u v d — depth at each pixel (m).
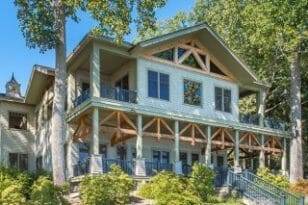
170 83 30.33
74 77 30.59
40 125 34.84
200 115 31.30
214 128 32.44
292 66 35.97
